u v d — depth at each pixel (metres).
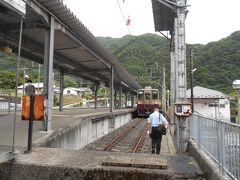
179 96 10.41
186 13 11.19
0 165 5.31
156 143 10.24
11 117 14.37
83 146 12.85
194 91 36.19
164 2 10.75
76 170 5.10
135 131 20.47
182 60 10.50
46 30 10.13
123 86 39.94
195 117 9.55
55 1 8.99
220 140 5.62
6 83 41.59
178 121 10.41
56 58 16.66
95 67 21.61
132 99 60.53
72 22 10.87
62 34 11.76
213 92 36.09
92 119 14.81
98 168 5.05
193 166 7.07
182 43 10.52
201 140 8.11
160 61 56.53
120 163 5.23
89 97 82.38
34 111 6.34
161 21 19.31
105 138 16.61
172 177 4.86
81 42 13.38
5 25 10.49
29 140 6.36
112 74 22.03
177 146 10.61
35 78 51.97
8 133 9.18
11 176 5.31
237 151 4.46
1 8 8.91
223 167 5.26
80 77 28.17
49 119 9.80
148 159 5.69
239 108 11.30
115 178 4.96
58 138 9.29
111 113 20.30
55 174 5.18
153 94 34.28
